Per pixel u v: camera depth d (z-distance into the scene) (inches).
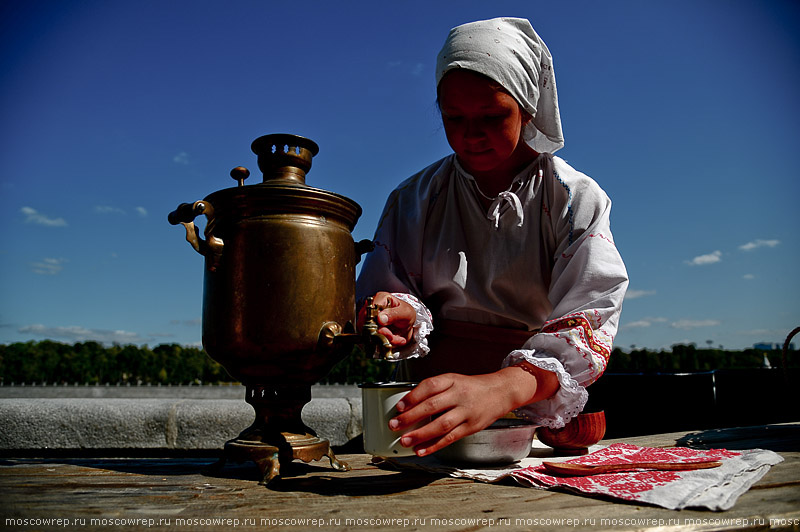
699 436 69.2
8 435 92.7
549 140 62.8
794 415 99.8
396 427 36.2
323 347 43.8
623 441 67.6
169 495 38.4
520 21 57.9
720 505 32.9
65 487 41.1
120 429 95.7
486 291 64.5
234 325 43.4
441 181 68.8
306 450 45.2
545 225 62.5
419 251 68.6
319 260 44.4
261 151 48.3
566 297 53.9
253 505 35.3
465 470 45.8
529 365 45.3
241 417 97.8
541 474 42.2
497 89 52.8
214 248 43.7
